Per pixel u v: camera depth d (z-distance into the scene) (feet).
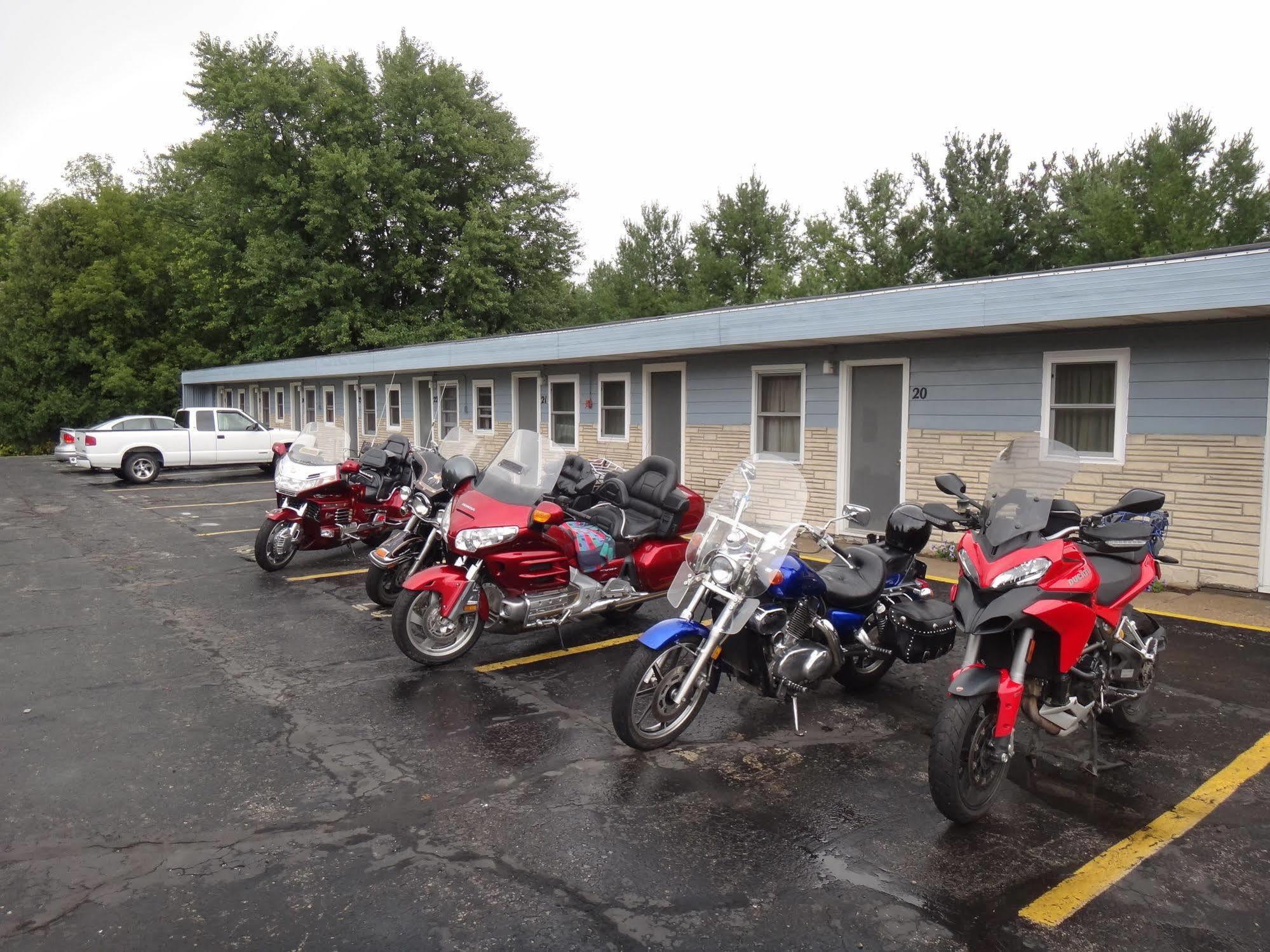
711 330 40.27
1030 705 13.74
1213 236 58.70
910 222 74.28
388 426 79.56
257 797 14.29
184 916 11.02
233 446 71.87
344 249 109.70
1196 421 27.86
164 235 136.15
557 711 18.24
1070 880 11.70
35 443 133.90
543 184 119.03
